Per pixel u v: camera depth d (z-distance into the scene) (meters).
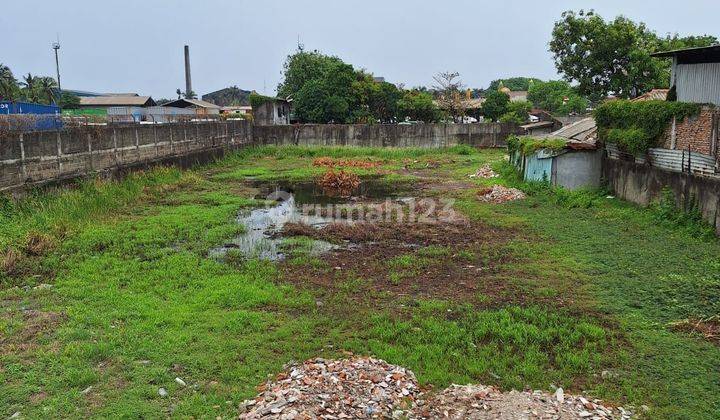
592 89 34.47
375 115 50.00
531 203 19.45
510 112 49.72
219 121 36.22
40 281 10.69
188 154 29.53
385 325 8.56
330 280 11.09
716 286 10.01
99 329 8.27
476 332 8.20
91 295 9.77
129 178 21.91
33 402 6.27
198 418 5.98
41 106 26.69
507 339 8.05
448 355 7.54
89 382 6.69
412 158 38.72
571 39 33.34
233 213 18.12
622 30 32.16
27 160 16.20
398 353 7.52
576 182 21.22
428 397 6.43
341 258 12.83
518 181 24.55
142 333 8.12
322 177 28.28
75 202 16.53
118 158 22.19
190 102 62.03
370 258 12.80
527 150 23.73
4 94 53.22
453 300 9.80
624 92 32.91
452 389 6.51
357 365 6.92
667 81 32.38
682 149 15.23
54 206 15.70
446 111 51.62
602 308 9.21
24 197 15.77
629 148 17.67
